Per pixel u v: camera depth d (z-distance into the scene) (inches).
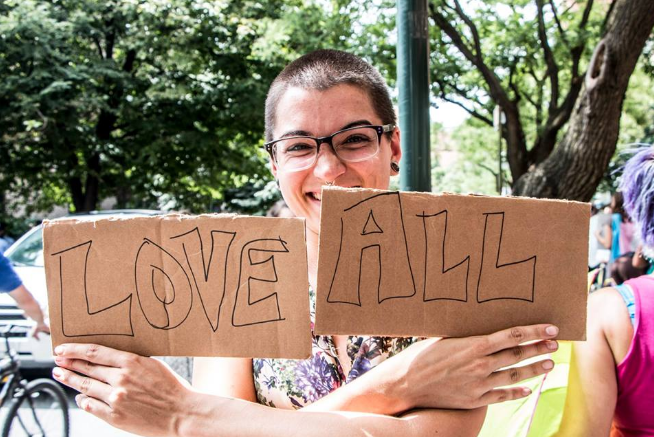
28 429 172.4
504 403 59.4
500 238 48.3
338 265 47.8
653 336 59.2
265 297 49.0
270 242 49.0
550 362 47.3
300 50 409.7
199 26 483.8
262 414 48.6
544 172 257.0
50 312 50.5
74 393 231.3
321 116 56.6
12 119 473.1
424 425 47.0
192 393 50.3
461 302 48.3
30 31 454.9
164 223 49.6
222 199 829.2
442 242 48.2
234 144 596.7
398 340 54.9
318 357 55.7
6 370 166.2
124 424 49.5
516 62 487.5
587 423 59.7
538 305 48.3
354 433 46.5
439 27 410.0
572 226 48.4
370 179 57.4
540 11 413.7
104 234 49.9
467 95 536.4
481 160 866.1
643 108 681.6
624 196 71.8
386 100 60.8
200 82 526.3
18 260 252.1
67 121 480.7
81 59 506.0
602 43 235.3
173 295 49.6
